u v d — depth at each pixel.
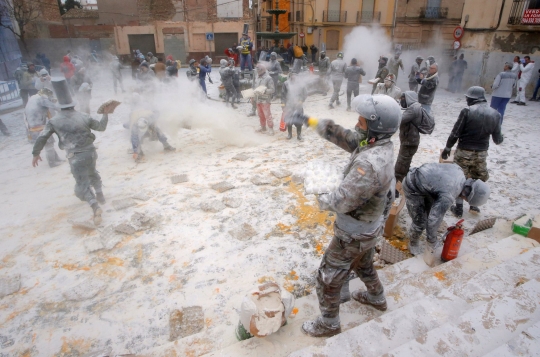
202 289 3.73
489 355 2.01
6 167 7.39
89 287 3.80
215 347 2.89
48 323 3.37
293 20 36.22
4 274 4.04
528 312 2.57
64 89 4.65
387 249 4.19
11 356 3.04
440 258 3.93
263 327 2.61
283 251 4.31
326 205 2.24
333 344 2.51
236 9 29.23
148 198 5.72
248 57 16.39
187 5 28.98
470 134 4.82
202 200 5.61
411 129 4.86
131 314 3.44
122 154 7.88
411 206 3.97
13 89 15.41
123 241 4.59
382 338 2.56
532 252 3.59
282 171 6.53
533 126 9.48
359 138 2.30
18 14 24.58
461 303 2.94
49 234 4.84
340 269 2.50
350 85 11.16
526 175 6.27
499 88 9.99
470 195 3.77
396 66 14.34
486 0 14.85
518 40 13.97
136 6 29.05
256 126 9.91
